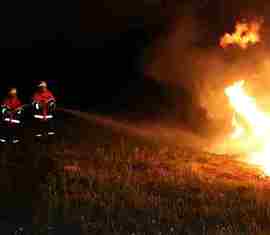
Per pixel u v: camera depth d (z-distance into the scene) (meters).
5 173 10.98
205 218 8.47
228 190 10.14
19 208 8.99
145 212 8.68
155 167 12.04
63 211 8.65
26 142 14.14
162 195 9.80
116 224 8.15
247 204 9.20
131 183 10.52
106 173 11.23
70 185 10.24
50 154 12.96
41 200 9.24
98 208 8.91
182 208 8.93
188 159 13.06
